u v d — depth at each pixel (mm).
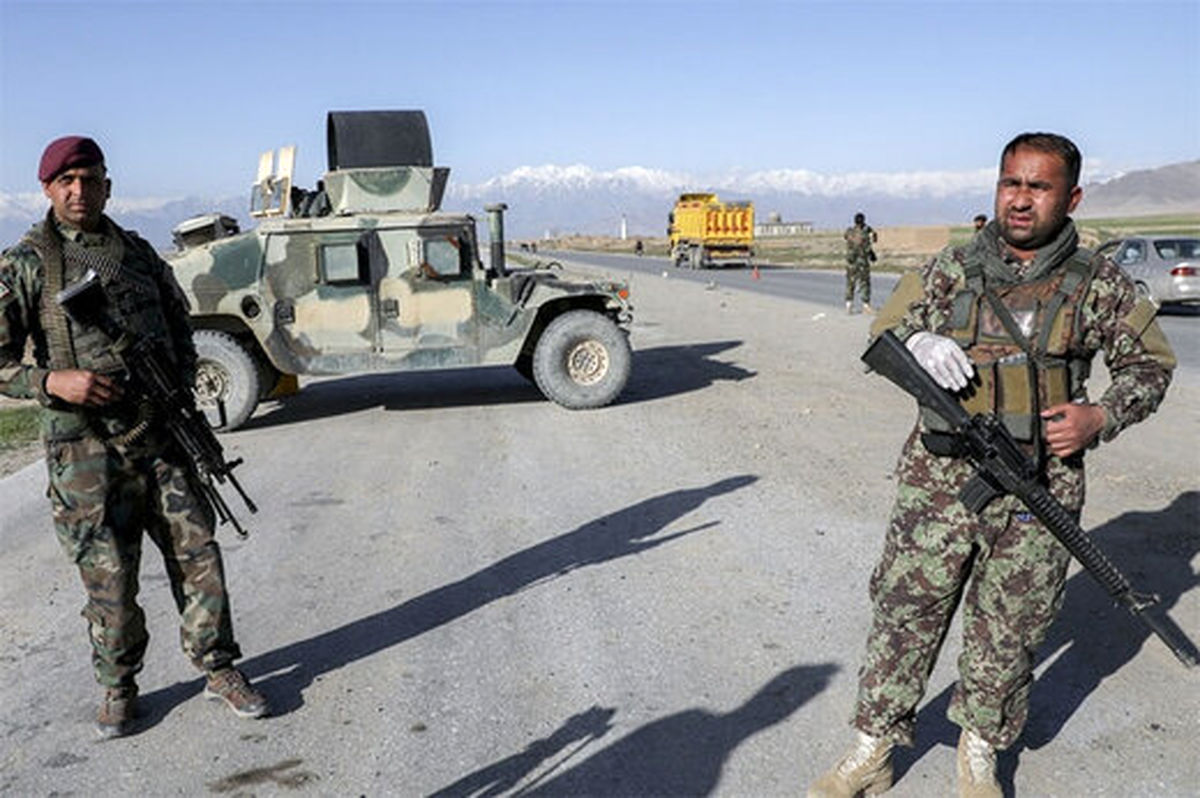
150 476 3666
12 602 5074
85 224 3504
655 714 3742
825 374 11625
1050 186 2676
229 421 9258
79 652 4453
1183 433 7922
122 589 3629
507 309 9750
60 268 3430
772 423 8836
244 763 3502
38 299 3451
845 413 9195
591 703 3840
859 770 3131
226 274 9258
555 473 7328
